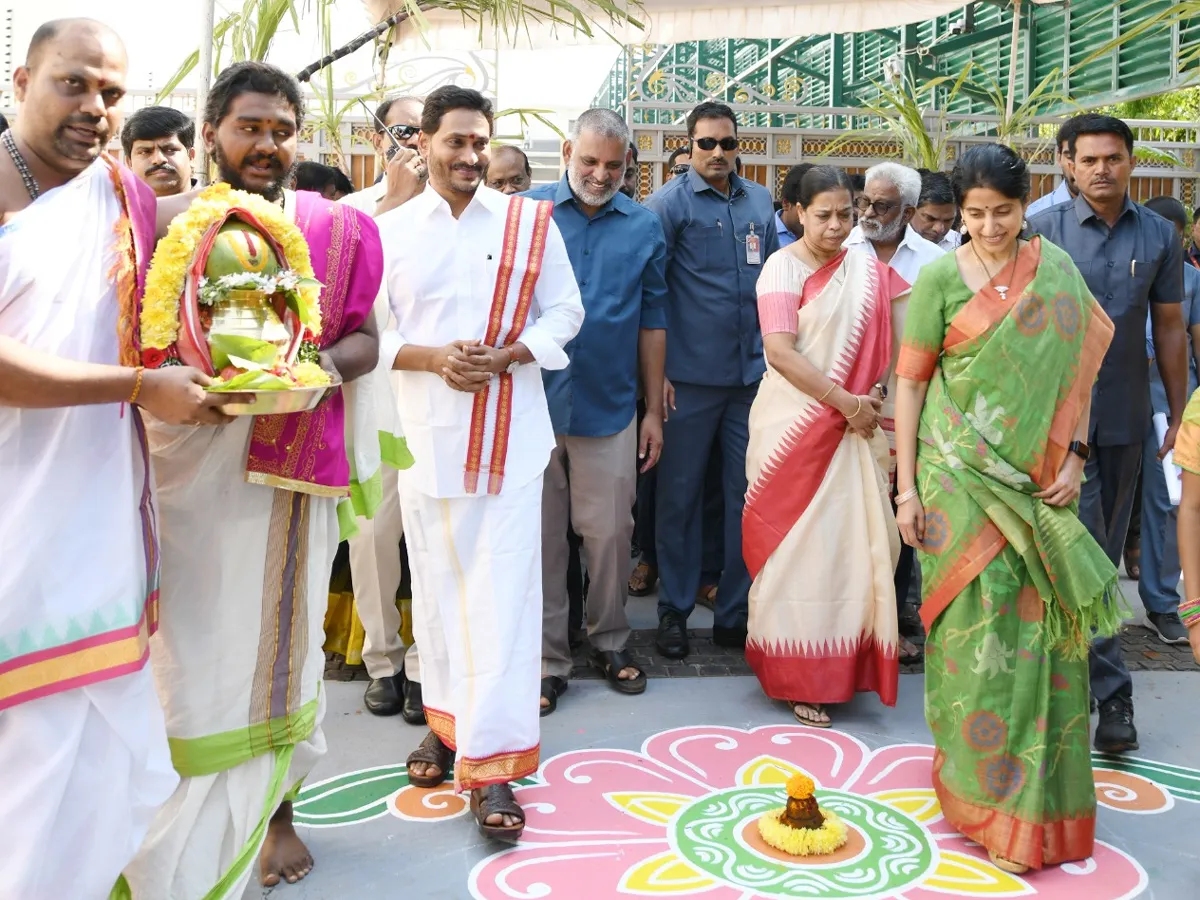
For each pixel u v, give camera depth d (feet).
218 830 8.11
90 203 7.14
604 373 13.41
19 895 6.69
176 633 7.92
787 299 12.78
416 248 10.50
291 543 8.30
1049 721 9.54
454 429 10.18
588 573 13.82
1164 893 9.16
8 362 6.41
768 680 12.83
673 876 9.30
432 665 10.64
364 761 11.64
